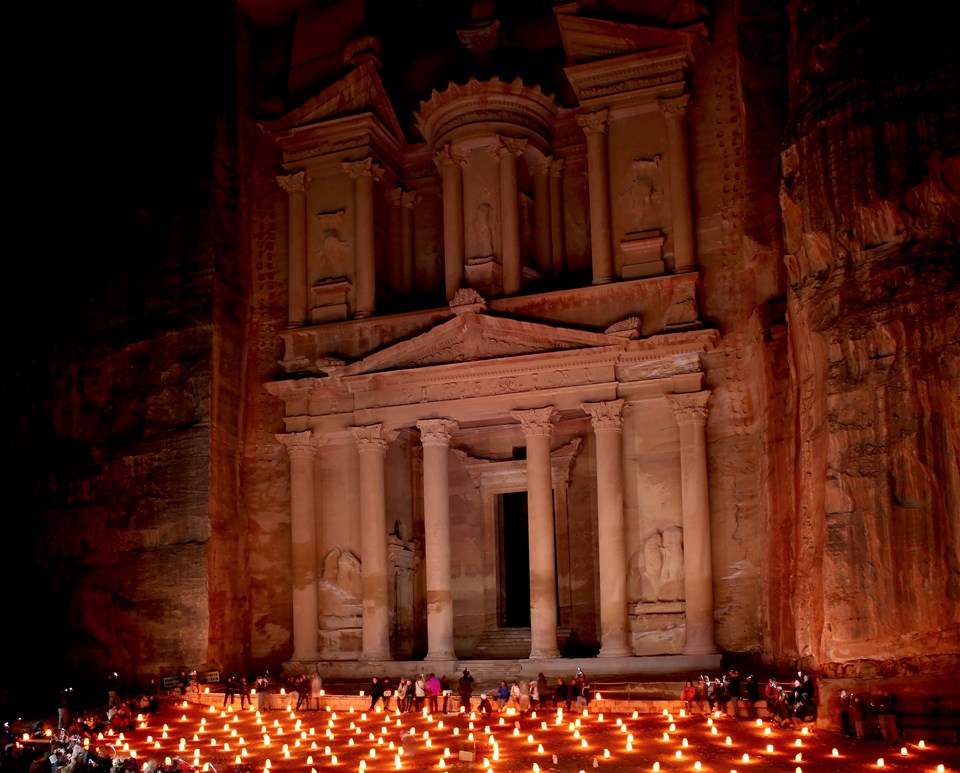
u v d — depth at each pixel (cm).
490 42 3603
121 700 3105
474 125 3531
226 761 2330
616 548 3256
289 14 3991
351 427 3600
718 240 3344
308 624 3569
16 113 3934
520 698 2841
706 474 3225
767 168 3212
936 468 2262
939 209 2388
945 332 2305
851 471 2341
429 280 3866
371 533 3538
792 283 2672
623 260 3397
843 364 2408
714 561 3212
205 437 3541
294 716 2984
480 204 3556
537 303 3441
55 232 3853
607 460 3306
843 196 2473
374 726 2755
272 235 3875
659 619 3234
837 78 2556
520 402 3425
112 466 3616
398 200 3906
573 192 3703
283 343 3794
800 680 2461
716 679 2717
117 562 3556
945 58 2423
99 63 3909
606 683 2964
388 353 3547
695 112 3422
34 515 3675
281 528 3700
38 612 3594
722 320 3300
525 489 3741
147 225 3744
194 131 3741
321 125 3734
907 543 2259
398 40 4016
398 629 3744
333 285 3703
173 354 3619
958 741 2155
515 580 3959
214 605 3484
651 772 2030
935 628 2222
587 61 3456
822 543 2434
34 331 3803
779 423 2972
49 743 2469
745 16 3344
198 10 3831
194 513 3506
